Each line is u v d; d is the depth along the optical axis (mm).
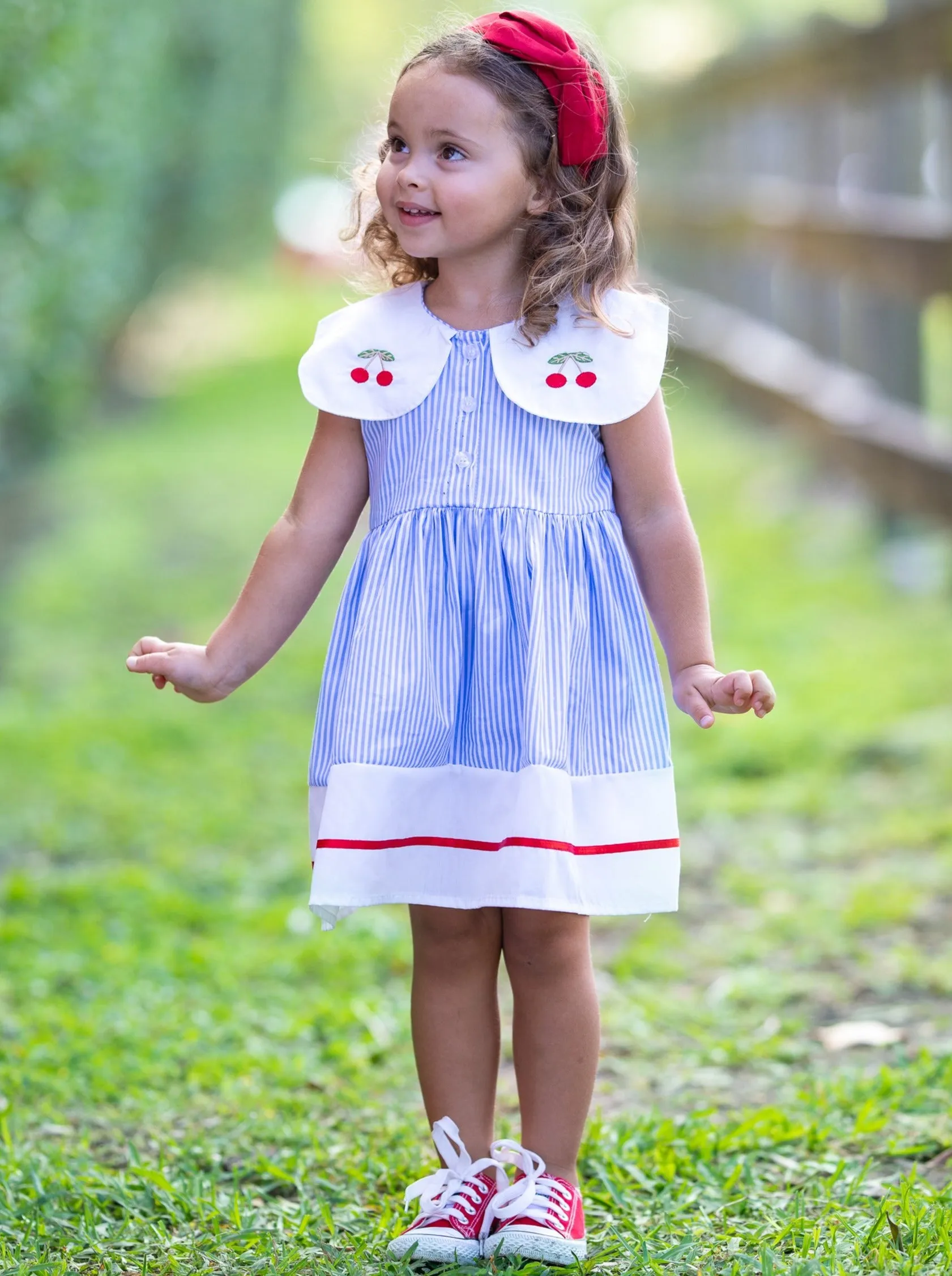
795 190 12109
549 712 2863
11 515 12555
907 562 9398
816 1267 2752
